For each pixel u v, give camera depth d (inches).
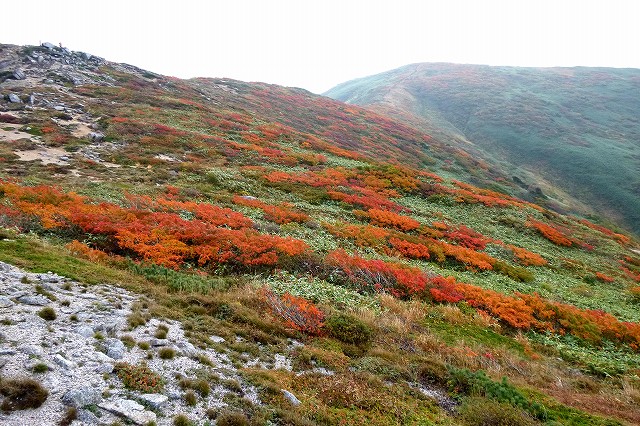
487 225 1601.9
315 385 381.4
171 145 1760.6
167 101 2448.3
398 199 1692.9
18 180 1033.5
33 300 385.4
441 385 448.8
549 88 7180.1
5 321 332.5
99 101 2159.2
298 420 309.4
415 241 1128.8
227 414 291.4
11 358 284.8
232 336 444.8
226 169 1590.8
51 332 337.7
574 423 394.9
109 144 1627.7
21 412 239.3
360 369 441.4
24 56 2500.0
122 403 271.4
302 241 897.5
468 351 550.0
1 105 1775.3
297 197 1450.5
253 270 733.3
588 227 2032.5
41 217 742.5
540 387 490.3
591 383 530.6
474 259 1098.1
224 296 570.9
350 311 617.0
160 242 743.1
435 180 2097.7
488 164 4082.2
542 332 740.0
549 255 1391.5
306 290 665.0
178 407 287.6
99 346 337.4
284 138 2394.2
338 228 1116.5
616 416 430.6
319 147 2370.8
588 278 1226.6
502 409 380.5
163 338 386.0
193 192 1226.6
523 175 4190.5
